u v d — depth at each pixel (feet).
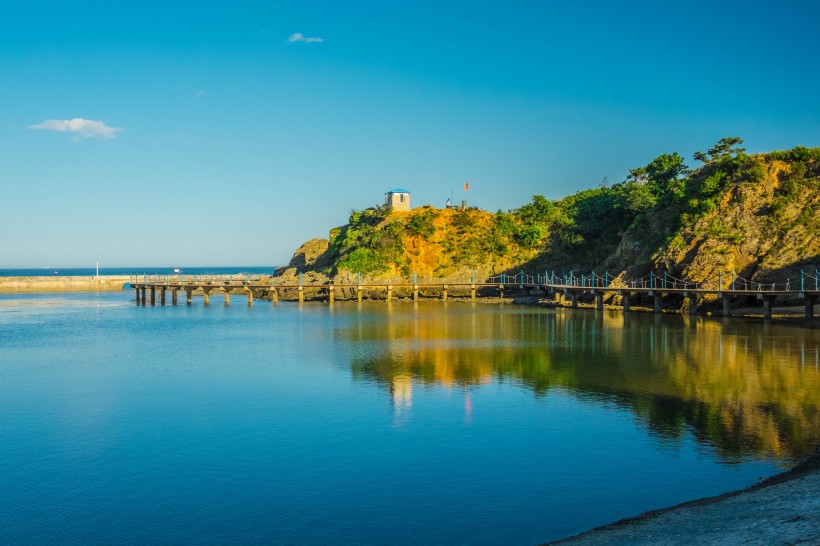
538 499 81.56
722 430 107.24
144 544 71.97
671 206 392.27
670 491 82.53
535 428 111.45
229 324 295.69
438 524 75.31
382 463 95.55
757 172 345.72
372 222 556.10
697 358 174.09
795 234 311.47
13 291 599.16
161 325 294.46
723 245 324.39
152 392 143.95
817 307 282.15
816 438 102.01
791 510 66.49
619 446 100.73
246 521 77.15
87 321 317.22
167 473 92.89
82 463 97.40
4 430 114.73
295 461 96.99
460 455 98.43
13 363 183.93
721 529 63.77
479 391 139.85
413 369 167.43
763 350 185.26
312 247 621.72
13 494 85.97
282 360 184.65
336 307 403.34
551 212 524.52
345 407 127.95
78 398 138.51
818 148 347.15
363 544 71.05
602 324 269.64
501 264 503.20
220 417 122.01
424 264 508.94
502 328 260.62
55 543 72.54
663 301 341.21
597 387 141.38
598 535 67.51
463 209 554.46
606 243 469.57
